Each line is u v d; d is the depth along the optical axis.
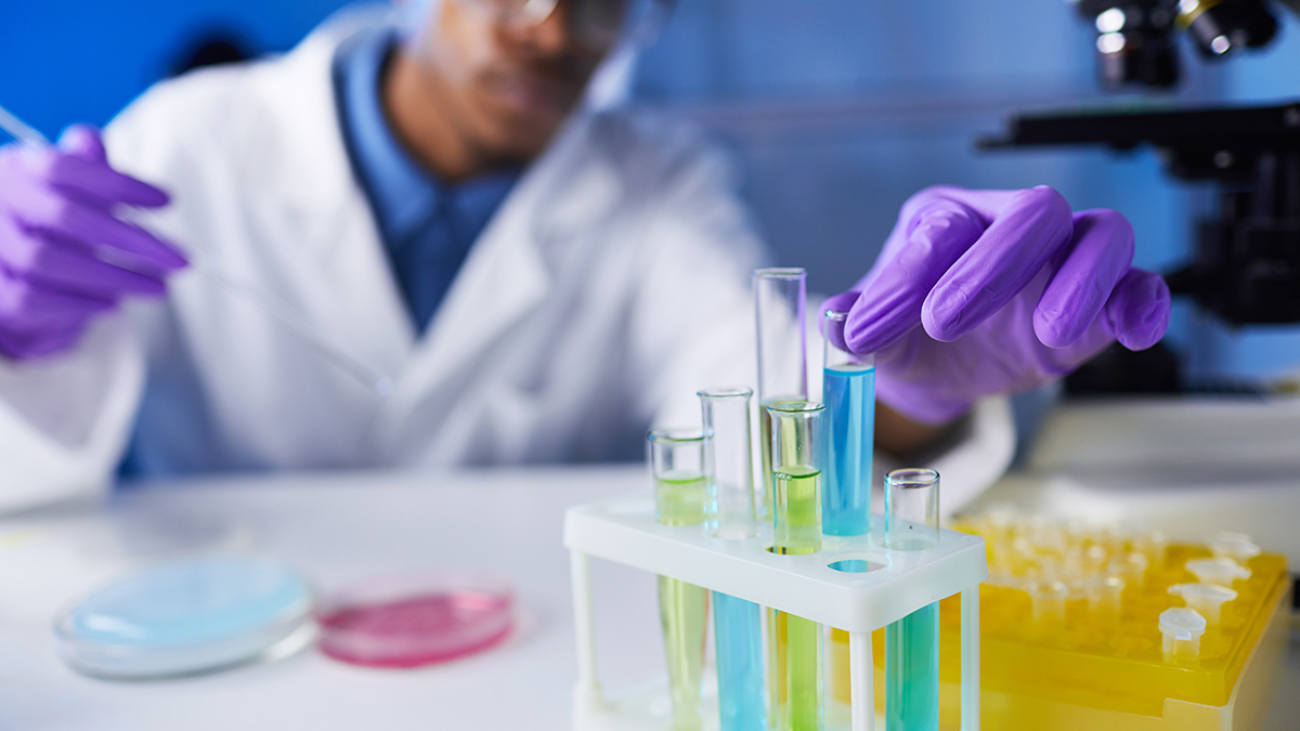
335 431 1.82
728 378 1.68
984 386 0.66
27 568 1.00
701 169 1.79
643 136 1.78
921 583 0.44
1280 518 0.74
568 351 1.82
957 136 1.75
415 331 1.78
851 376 0.47
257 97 1.74
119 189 1.07
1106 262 0.50
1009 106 1.72
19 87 1.74
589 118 1.76
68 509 1.23
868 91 1.75
